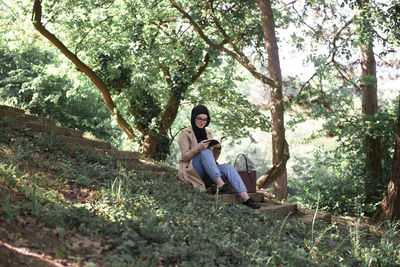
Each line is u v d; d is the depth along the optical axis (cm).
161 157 1458
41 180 442
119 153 688
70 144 616
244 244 407
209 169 594
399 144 918
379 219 919
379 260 484
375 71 1495
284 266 381
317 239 483
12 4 1349
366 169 1459
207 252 338
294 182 1670
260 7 1143
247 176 650
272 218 559
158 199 489
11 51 1970
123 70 1359
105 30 1306
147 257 311
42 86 1931
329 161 1614
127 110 1431
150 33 1288
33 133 599
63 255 294
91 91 1755
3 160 450
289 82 1431
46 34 1191
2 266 250
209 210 488
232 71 1627
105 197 438
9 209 331
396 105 1417
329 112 1385
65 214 351
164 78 1529
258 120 1673
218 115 1641
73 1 1128
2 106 639
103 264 294
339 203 1395
